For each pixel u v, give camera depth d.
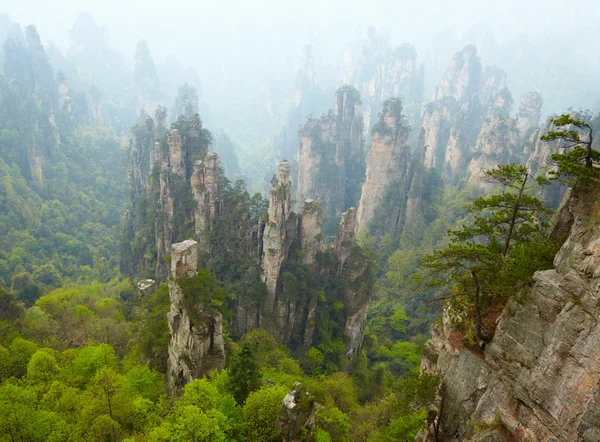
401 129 144.62
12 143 150.88
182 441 34.41
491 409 28.19
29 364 46.31
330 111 179.25
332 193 175.00
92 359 50.41
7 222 129.50
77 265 132.38
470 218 117.88
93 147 189.00
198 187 89.25
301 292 78.44
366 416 52.03
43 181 155.38
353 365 81.31
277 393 39.69
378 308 111.31
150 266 109.12
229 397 39.88
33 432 35.53
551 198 99.19
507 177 32.91
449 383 33.06
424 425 35.56
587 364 22.58
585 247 25.06
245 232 86.31
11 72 181.62
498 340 29.19
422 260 35.72
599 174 25.91
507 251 33.56
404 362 84.75
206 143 113.06
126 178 185.88
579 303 23.61
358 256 87.00
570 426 23.14
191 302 48.94
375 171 147.50
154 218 109.25
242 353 43.47
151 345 56.09
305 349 78.38
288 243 79.56
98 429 38.16
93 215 160.50
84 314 69.38
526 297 27.73
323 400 53.00
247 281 79.00
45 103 167.38
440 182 142.75
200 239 90.75
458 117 170.50
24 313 63.88
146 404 42.75
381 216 143.50
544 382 24.61
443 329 38.00
